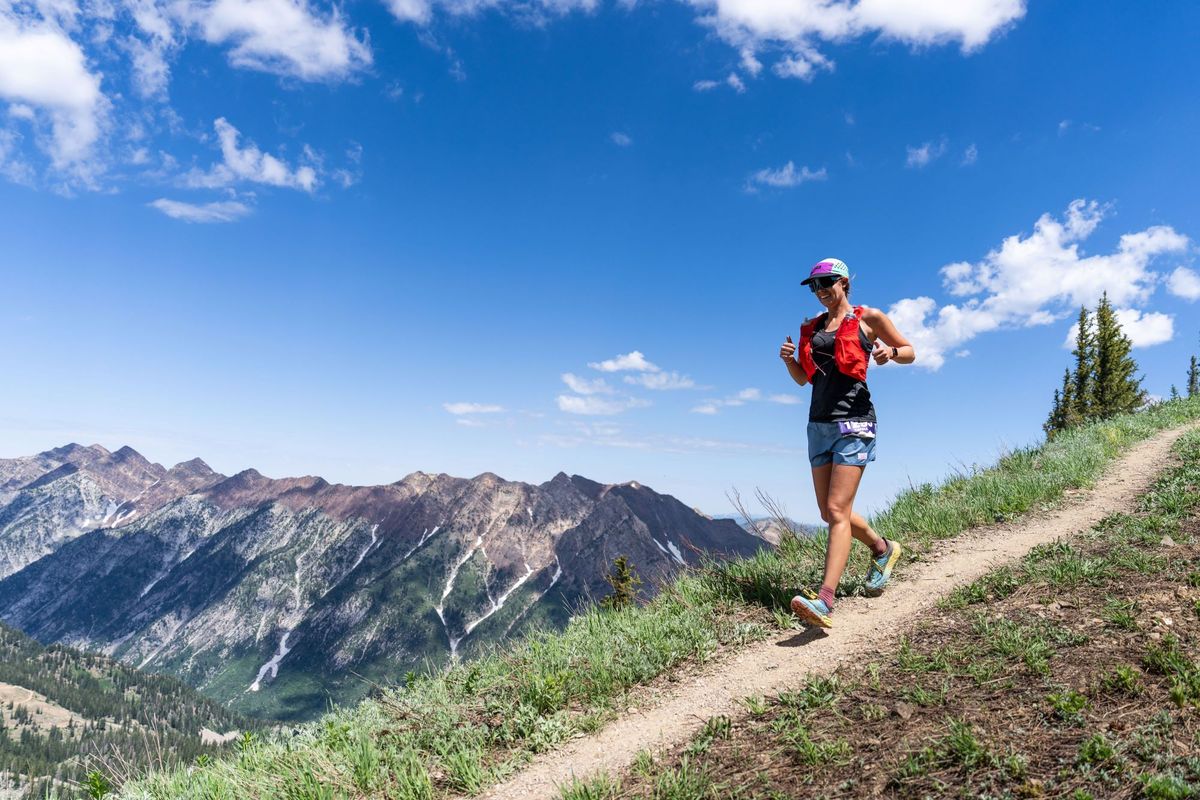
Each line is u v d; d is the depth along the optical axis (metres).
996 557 6.43
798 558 7.33
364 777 3.95
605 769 3.77
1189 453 10.37
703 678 4.82
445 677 5.51
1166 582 4.85
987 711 3.45
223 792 4.05
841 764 3.24
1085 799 2.64
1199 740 2.90
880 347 5.08
